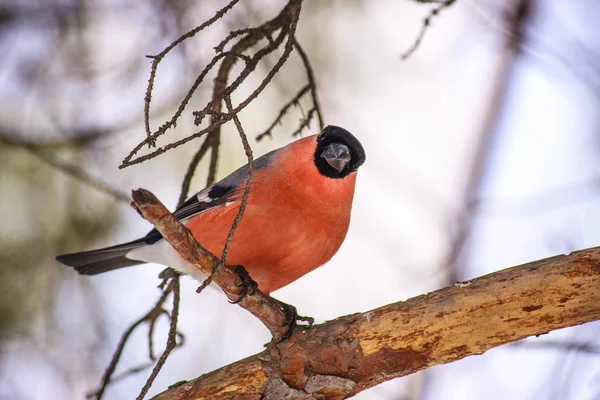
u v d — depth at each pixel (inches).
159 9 480.1
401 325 298.8
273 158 365.4
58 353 454.3
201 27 266.4
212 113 256.1
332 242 365.4
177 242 261.4
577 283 288.2
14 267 458.6
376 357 301.3
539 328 295.1
